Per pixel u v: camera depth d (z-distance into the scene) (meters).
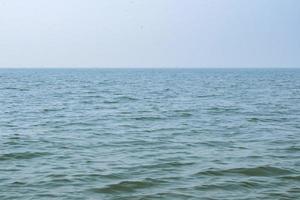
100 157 18.69
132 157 18.70
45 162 17.67
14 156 18.67
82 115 34.62
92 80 118.38
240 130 26.75
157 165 17.20
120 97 54.19
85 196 13.36
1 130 26.17
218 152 19.80
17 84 88.94
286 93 63.94
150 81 113.38
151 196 13.39
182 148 20.80
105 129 26.94
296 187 14.35
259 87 82.25
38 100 48.91
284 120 31.94
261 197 13.36
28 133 25.06
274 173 16.05
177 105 43.94
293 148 20.78
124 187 14.27
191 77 155.38
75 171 16.17
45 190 13.88
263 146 21.34
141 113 36.16
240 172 16.14
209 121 31.25
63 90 69.06
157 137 23.97
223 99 52.25
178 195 13.52
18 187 14.15
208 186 14.41
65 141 22.45
